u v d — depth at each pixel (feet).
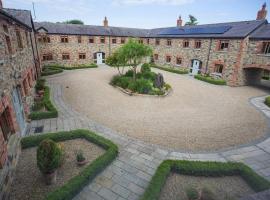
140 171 27.30
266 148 34.40
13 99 31.60
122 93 66.74
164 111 51.65
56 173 24.86
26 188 22.95
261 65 73.15
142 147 33.55
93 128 39.81
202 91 73.15
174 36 109.81
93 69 111.24
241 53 76.59
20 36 44.68
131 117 46.68
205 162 27.84
